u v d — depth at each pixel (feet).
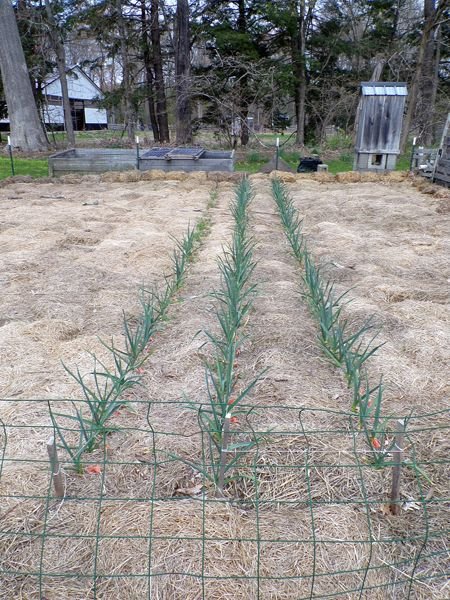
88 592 6.01
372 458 8.00
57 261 18.04
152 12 70.28
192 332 12.19
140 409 9.34
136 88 74.54
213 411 7.55
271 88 64.59
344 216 25.96
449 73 80.18
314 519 6.88
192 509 6.98
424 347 11.53
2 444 8.34
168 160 38.91
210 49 69.51
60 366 10.77
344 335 12.10
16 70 59.36
